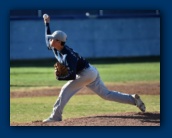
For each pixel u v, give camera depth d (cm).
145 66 6288
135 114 2620
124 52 8081
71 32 7938
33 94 3844
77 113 2891
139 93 3797
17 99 3559
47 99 3569
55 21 7894
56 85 4406
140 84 4350
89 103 3334
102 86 2473
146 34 8100
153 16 8094
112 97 2494
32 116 2825
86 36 7981
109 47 8056
